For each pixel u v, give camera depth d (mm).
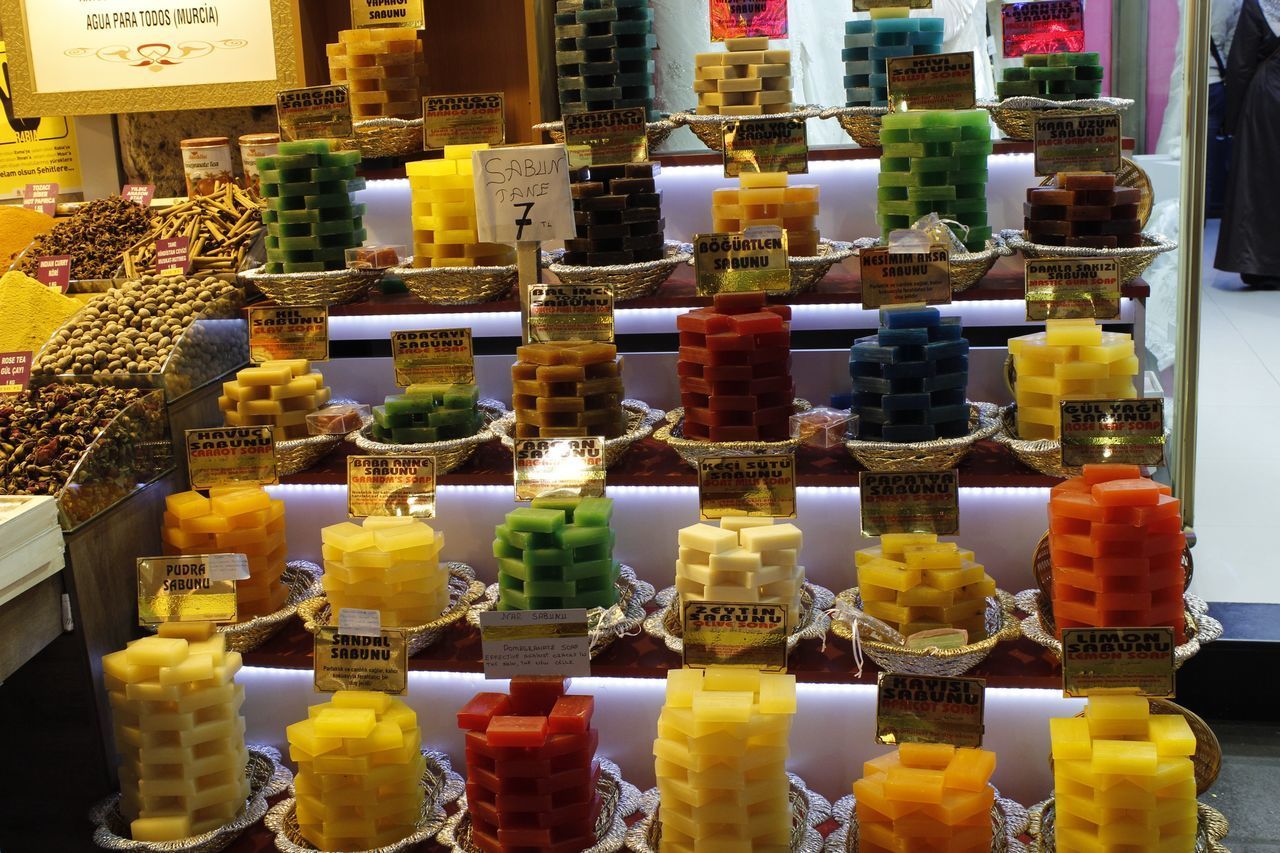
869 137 3281
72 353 3145
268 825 2684
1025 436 2803
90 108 4082
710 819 2383
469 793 2582
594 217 3012
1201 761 2467
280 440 3057
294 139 3252
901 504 2602
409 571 2732
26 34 4039
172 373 3127
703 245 2809
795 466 2713
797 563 2895
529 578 2635
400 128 3385
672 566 3020
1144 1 3432
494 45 3926
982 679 2363
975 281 2926
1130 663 2344
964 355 2742
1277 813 2832
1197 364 3301
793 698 2361
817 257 2951
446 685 2932
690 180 3479
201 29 3957
